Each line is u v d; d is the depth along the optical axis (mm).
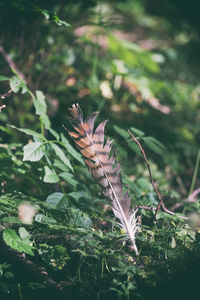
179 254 800
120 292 738
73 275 811
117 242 818
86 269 803
